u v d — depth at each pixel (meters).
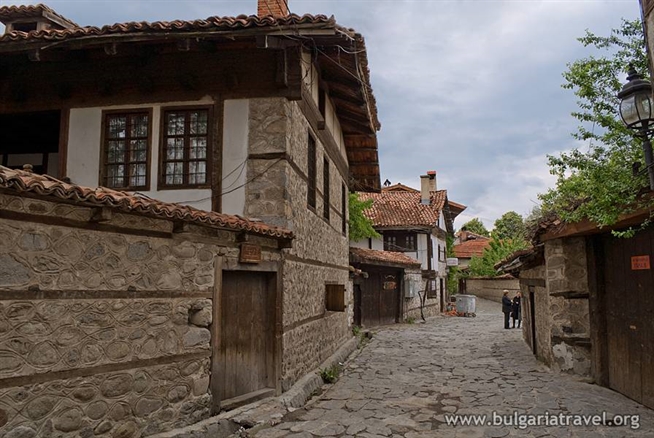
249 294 7.09
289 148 7.74
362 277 18.88
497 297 35.25
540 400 7.32
